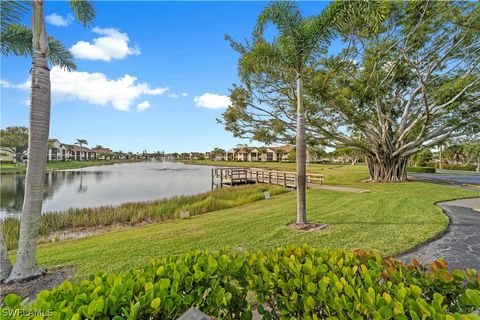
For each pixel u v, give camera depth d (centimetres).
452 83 1291
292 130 1639
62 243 589
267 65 646
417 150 1602
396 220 613
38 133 365
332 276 161
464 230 536
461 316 117
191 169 5484
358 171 2828
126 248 488
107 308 136
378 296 139
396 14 1180
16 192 1905
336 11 548
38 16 360
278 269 181
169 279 166
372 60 1260
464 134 1482
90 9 473
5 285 341
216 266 181
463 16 1066
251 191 1471
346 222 611
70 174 3903
